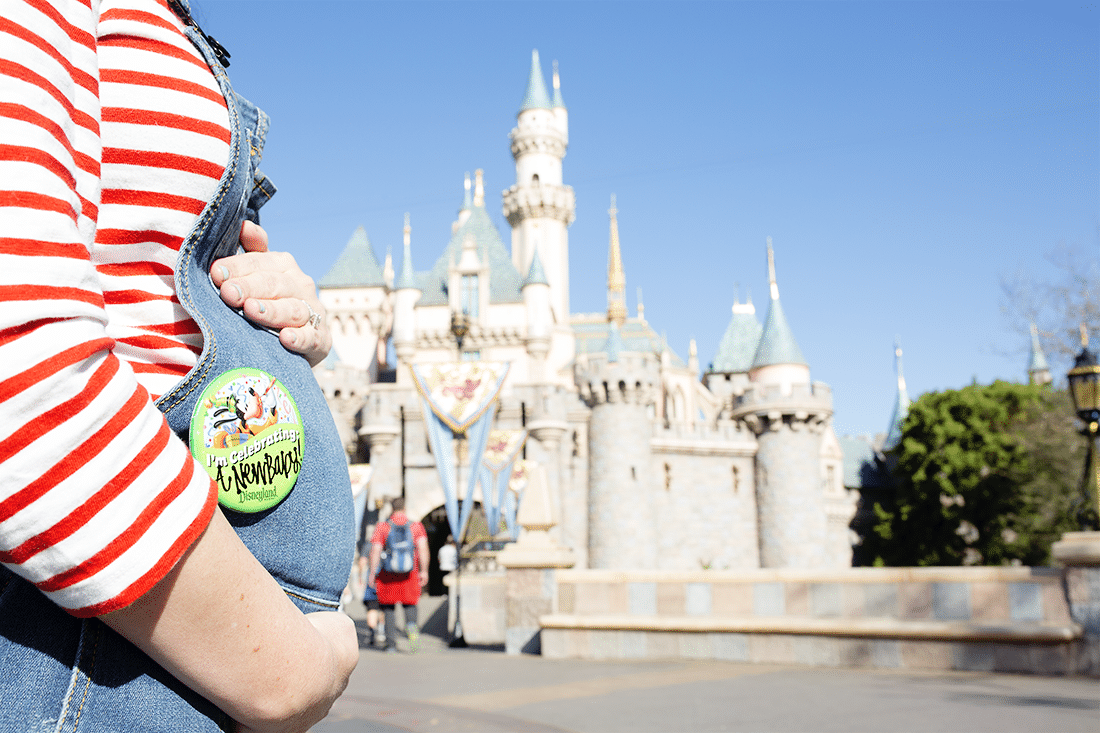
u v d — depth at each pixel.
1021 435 48.31
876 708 5.73
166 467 0.70
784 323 55.84
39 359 0.63
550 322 57.16
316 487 1.05
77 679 0.75
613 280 92.50
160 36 0.94
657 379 48.91
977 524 51.25
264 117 1.15
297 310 1.11
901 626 8.17
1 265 0.64
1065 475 45.09
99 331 0.70
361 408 46.94
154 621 0.71
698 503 50.78
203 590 0.72
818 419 52.75
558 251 70.19
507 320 57.09
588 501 47.41
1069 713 5.50
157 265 0.92
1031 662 7.68
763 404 52.09
